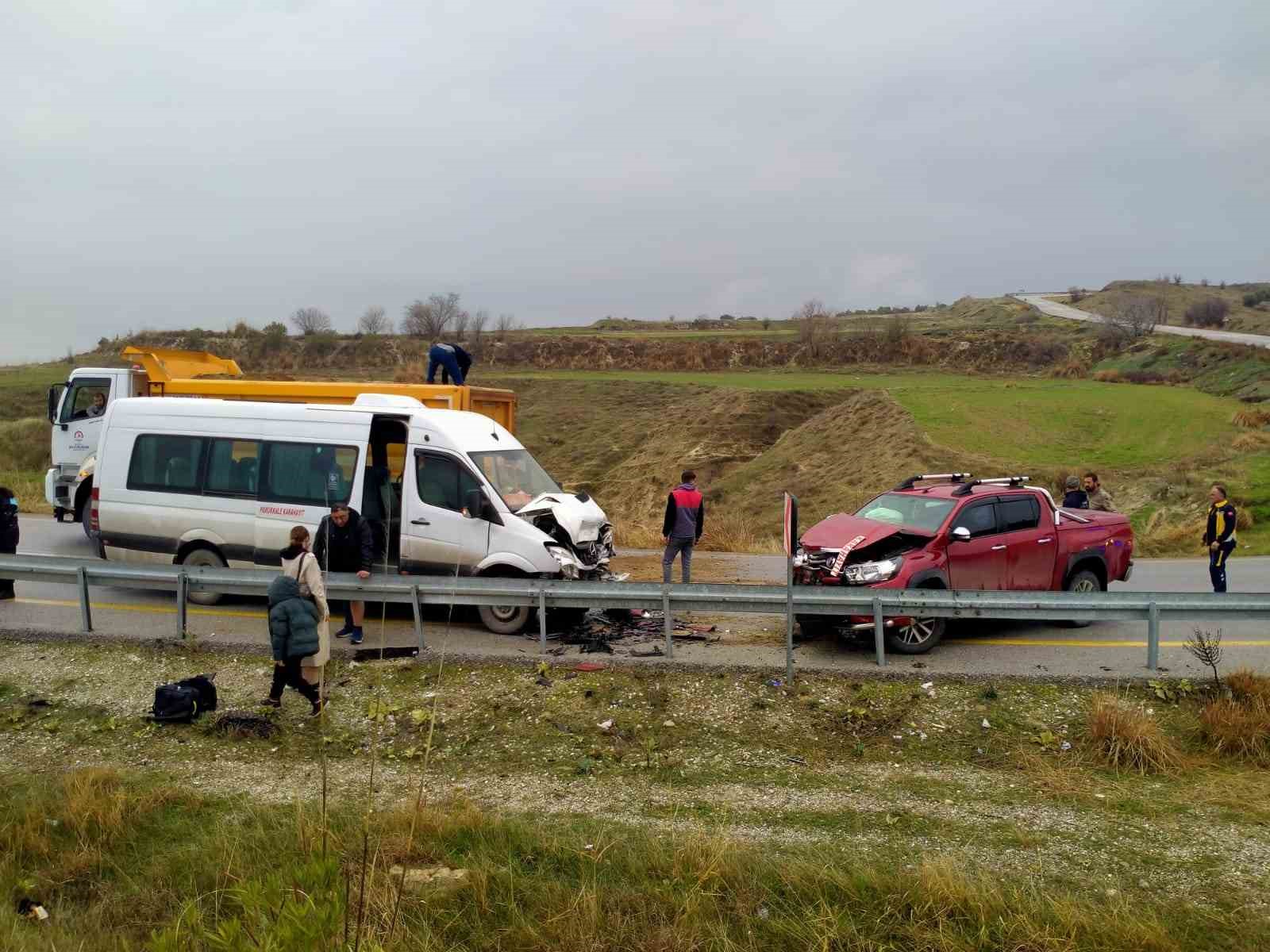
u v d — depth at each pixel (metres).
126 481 11.87
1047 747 7.76
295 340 82.38
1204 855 5.88
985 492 10.72
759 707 8.39
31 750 7.81
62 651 9.73
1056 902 5.13
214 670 9.24
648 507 40.03
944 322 123.12
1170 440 32.81
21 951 4.68
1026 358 74.94
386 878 5.18
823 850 5.83
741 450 43.88
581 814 6.58
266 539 11.25
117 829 6.21
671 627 9.38
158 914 5.25
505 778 7.26
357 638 9.88
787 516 8.87
